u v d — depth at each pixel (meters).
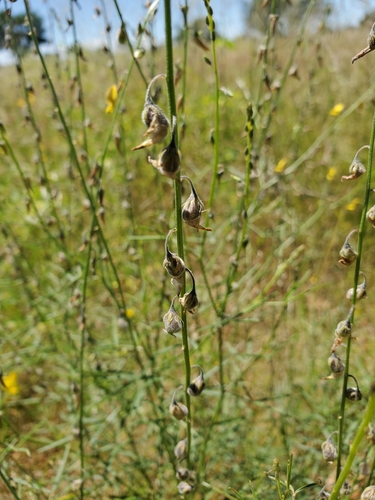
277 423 0.35
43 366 0.44
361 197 0.56
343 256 0.16
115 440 0.30
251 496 0.23
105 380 0.33
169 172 0.13
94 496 0.30
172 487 0.31
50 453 0.36
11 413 0.39
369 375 0.36
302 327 0.43
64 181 0.60
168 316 0.16
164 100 0.31
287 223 0.41
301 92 0.60
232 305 0.45
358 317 0.46
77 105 0.30
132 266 0.38
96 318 0.45
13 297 0.47
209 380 0.40
